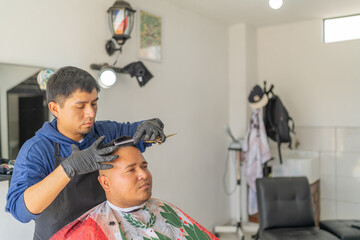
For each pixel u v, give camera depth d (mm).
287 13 3336
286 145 3771
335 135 3523
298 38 3686
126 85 2475
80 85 1160
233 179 3795
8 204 1158
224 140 3715
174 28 2953
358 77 3396
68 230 1132
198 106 3275
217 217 3584
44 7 1929
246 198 3717
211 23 3469
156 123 1266
